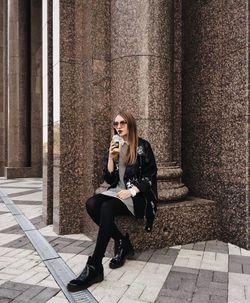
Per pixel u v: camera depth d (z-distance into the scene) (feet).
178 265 11.25
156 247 13.01
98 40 14.66
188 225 13.78
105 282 9.87
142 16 13.73
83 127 15.47
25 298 8.91
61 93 15.23
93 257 9.83
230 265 11.26
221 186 14.32
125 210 10.89
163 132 14.05
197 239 14.02
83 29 15.51
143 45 13.69
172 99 14.64
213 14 14.65
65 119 15.29
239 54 13.29
